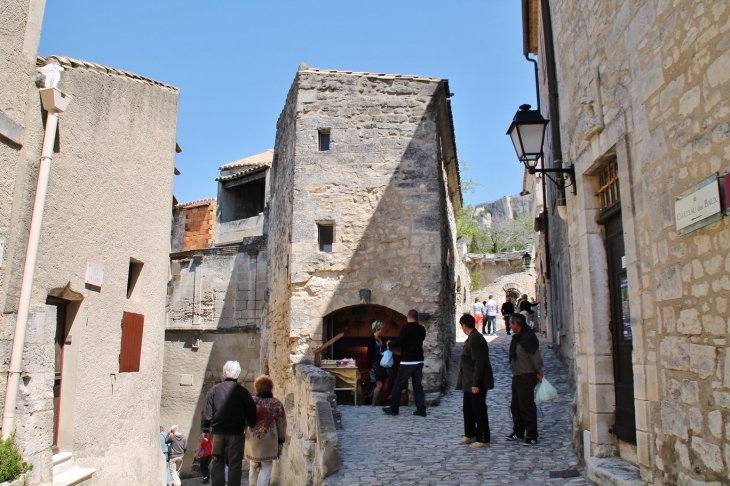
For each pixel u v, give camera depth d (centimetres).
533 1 1217
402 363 934
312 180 1172
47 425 643
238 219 2331
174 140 1021
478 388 707
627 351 541
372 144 1183
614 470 508
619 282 562
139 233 915
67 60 773
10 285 634
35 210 667
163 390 1809
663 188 441
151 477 922
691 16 402
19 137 660
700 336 393
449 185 1622
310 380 824
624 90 506
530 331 734
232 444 654
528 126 679
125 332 860
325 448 620
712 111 379
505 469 605
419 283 1128
